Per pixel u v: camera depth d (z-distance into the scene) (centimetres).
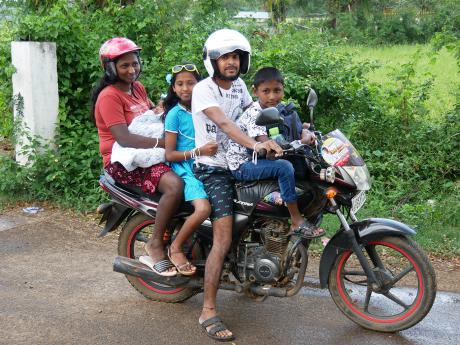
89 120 736
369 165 665
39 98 685
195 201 379
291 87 706
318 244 534
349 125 696
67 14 749
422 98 742
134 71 420
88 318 402
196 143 384
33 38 696
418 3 2136
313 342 368
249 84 712
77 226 598
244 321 398
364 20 2295
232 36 364
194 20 829
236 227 379
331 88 727
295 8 2356
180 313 412
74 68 729
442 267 497
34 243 551
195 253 408
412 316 371
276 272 370
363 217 579
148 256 408
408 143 702
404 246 370
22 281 464
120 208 427
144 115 409
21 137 693
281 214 371
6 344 366
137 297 438
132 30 782
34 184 668
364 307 387
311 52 776
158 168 392
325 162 360
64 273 482
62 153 683
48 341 370
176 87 392
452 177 683
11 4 862
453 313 412
